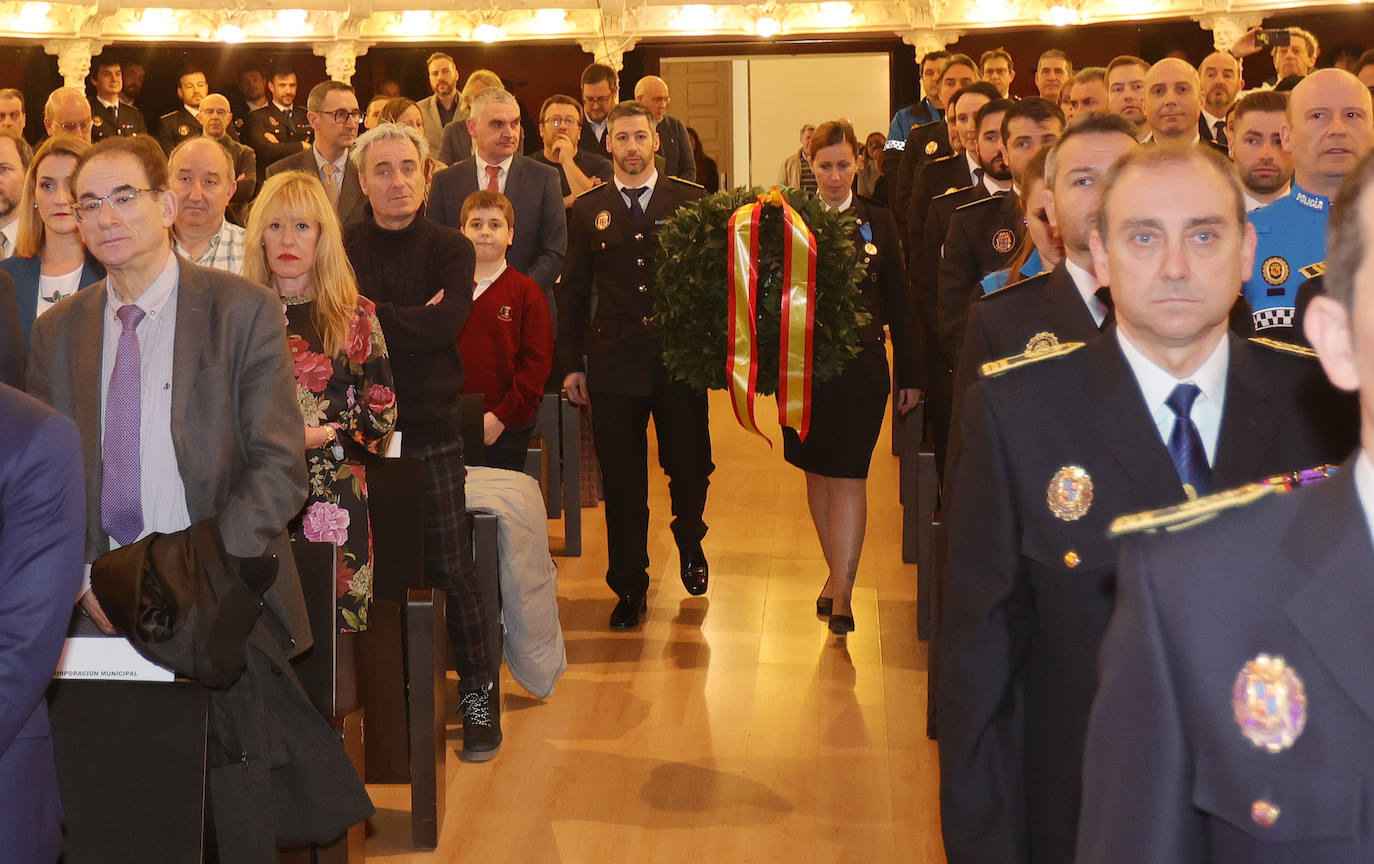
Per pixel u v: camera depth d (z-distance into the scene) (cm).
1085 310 272
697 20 1279
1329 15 1180
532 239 652
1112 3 1218
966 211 475
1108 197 201
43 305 400
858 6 1264
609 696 486
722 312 485
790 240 473
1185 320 195
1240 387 204
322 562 324
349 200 631
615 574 549
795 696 482
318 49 1288
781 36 1285
